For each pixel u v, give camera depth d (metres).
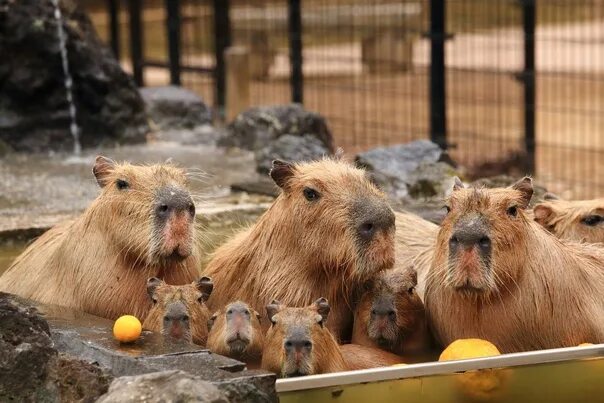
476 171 19.52
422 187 14.29
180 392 6.77
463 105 28.38
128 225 9.17
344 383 7.60
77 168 16.44
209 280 8.92
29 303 9.27
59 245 9.74
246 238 9.65
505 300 8.91
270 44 34.03
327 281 9.19
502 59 32.56
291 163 9.33
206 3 30.22
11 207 13.52
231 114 22.70
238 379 7.44
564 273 9.20
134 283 9.30
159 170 9.40
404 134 24.69
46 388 7.72
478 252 8.44
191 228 9.12
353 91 27.03
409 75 30.55
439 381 7.85
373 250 8.82
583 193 21.05
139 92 19.56
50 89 17.94
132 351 8.02
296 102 21.50
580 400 8.23
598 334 9.24
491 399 8.01
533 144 19.23
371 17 30.42
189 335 8.58
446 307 9.01
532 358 8.08
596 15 40.59
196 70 23.91
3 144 17.66
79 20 18.52
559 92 31.02
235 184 14.59
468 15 36.75
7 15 17.69
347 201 8.94
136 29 24.86
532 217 10.80
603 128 27.09
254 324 8.38
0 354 7.69
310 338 7.97
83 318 8.90
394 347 9.15
